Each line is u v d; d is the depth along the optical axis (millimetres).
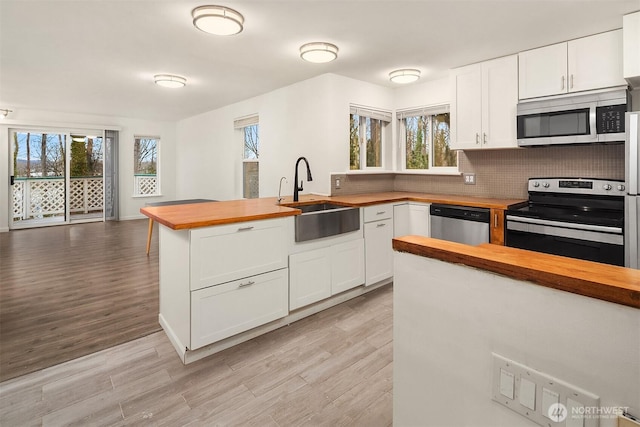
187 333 2172
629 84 2711
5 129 6566
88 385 1954
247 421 1677
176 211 2619
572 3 2332
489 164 3830
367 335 2559
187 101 5734
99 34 2900
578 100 2822
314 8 2420
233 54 3354
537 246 2842
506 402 799
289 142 4598
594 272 704
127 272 3984
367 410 1753
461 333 884
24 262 4391
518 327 770
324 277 2988
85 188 8000
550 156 3361
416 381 1004
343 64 3631
